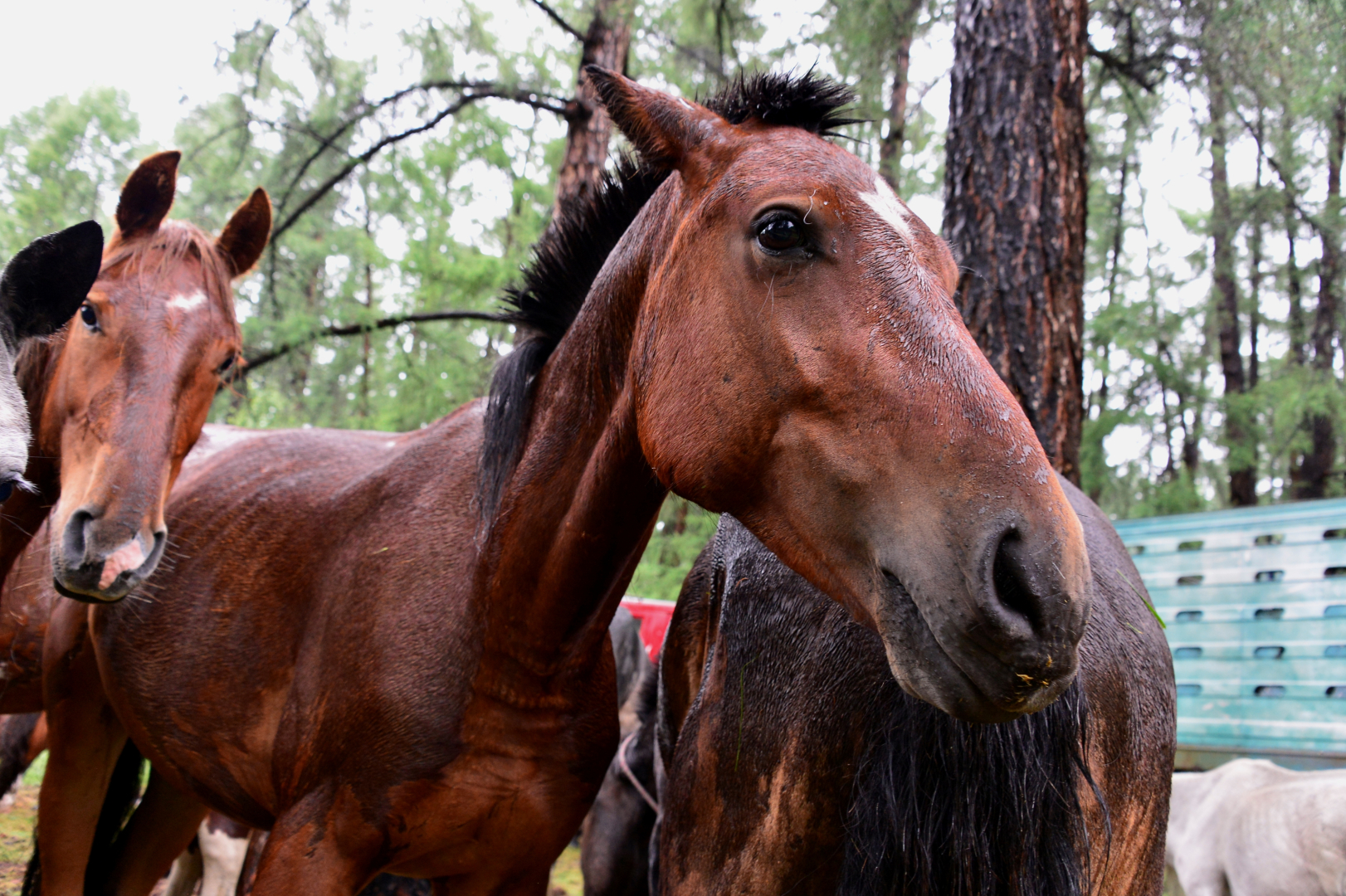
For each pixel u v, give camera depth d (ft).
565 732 7.14
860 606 4.34
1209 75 20.18
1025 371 14.07
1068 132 14.94
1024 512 3.78
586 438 6.47
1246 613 17.81
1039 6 15.03
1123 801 5.19
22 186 29.94
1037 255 14.33
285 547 8.25
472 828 6.84
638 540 6.64
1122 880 5.42
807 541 4.58
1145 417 33.86
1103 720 5.02
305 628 7.71
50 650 9.62
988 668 3.73
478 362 25.44
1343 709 16.14
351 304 24.03
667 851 6.29
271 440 10.15
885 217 4.69
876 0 19.70
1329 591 16.55
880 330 4.36
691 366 5.01
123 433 7.70
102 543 7.36
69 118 31.17
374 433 10.17
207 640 8.20
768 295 4.71
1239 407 34.30
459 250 25.93
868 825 4.58
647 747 14.11
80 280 6.84
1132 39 20.79
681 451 5.02
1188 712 18.85
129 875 10.18
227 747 7.97
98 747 9.60
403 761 6.63
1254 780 16.69
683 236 5.24
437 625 6.92
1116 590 5.96
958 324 4.40
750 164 5.06
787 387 4.59
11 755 17.25
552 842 7.21
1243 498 39.78
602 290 6.46
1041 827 4.27
